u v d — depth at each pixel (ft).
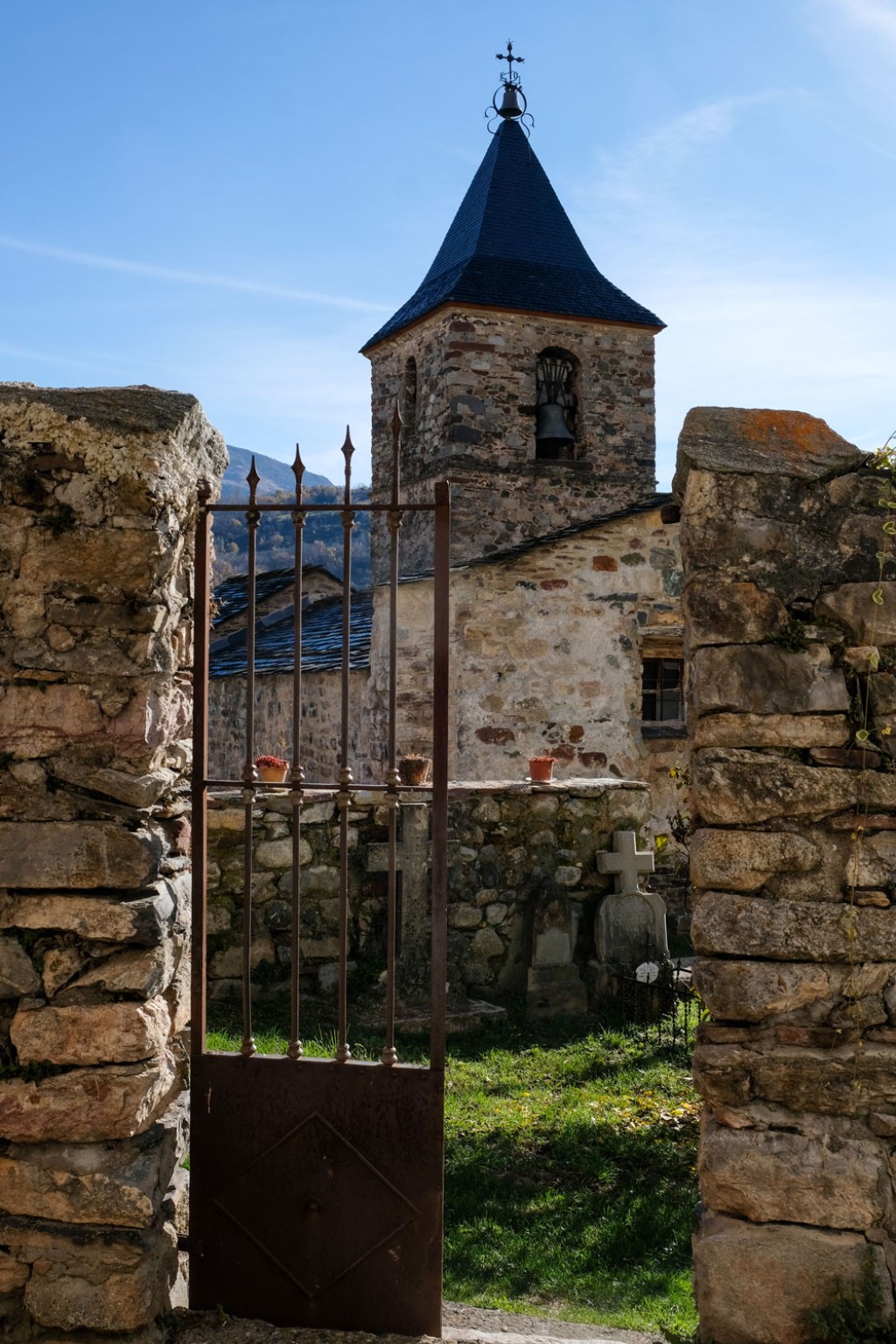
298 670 12.00
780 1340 10.56
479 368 53.72
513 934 27.91
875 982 10.82
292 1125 12.00
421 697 40.57
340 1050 12.03
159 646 11.53
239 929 25.93
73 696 11.28
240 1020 24.12
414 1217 11.83
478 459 53.42
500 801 28.09
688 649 11.62
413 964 26.23
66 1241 11.00
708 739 11.12
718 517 11.24
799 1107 10.77
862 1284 10.44
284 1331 11.77
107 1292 10.91
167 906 11.60
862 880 10.87
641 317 55.88
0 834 11.19
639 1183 16.69
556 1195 16.30
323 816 26.68
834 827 10.96
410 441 57.21
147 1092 11.18
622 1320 13.06
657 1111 19.25
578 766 39.52
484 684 38.96
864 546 11.21
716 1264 10.67
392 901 12.03
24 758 11.28
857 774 10.96
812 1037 10.83
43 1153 11.10
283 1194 12.01
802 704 11.06
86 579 11.27
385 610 41.93
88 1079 11.07
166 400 11.63
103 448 11.20
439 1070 11.80
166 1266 11.66
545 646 39.47
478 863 27.76
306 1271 11.97
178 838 12.41
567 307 54.60
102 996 11.17
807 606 11.22
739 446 11.44
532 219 59.72
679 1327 12.55
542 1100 20.21
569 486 54.95
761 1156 10.66
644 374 56.44
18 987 11.14
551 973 27.12
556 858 28.50
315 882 26.48
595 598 39.88
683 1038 24.09
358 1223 11.91
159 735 11.59
